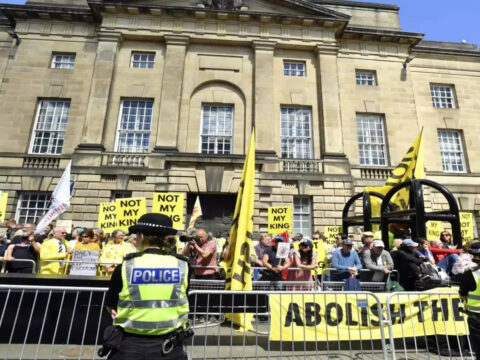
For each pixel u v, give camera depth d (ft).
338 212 54.54
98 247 27.68
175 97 57.57
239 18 61.82
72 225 50.37
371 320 16.60
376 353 17.79
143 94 58.59
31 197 53.42
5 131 55.62
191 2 62.18
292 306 16.16
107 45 59.00
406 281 20.71
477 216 60.75
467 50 69.31
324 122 59.11
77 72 59.36
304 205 55.88
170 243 9.13
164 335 7.98
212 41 61.72
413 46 67.51
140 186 52.47
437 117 65.62
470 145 65.00
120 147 56.65
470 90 68.23
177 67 59.16
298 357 17.01
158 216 9.03
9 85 57.72
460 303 17.67
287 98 61.31
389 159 60.70
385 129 62.75
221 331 19.45
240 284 19.66
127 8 59.98
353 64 64.80
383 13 69.67
